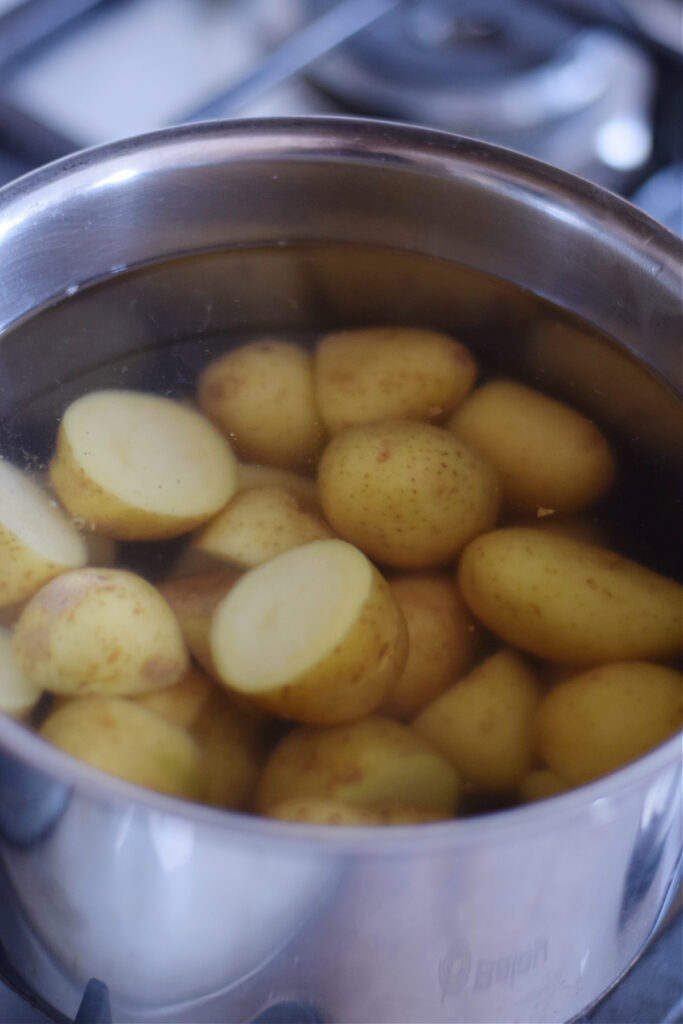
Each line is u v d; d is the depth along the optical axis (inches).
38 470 17.8
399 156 18.8
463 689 16.3
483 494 17.8
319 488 17.9
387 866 12.8
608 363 19.0
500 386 19.0
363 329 19.8
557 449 18.3
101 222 18.8
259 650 15.9
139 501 17.3
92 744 15.1
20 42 29.5
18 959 15.6
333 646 15.7
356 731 15.6
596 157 27.9
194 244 19.8
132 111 29.0
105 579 16.4
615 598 16.7
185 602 16.5
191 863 13.1
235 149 18.8
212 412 18.8
